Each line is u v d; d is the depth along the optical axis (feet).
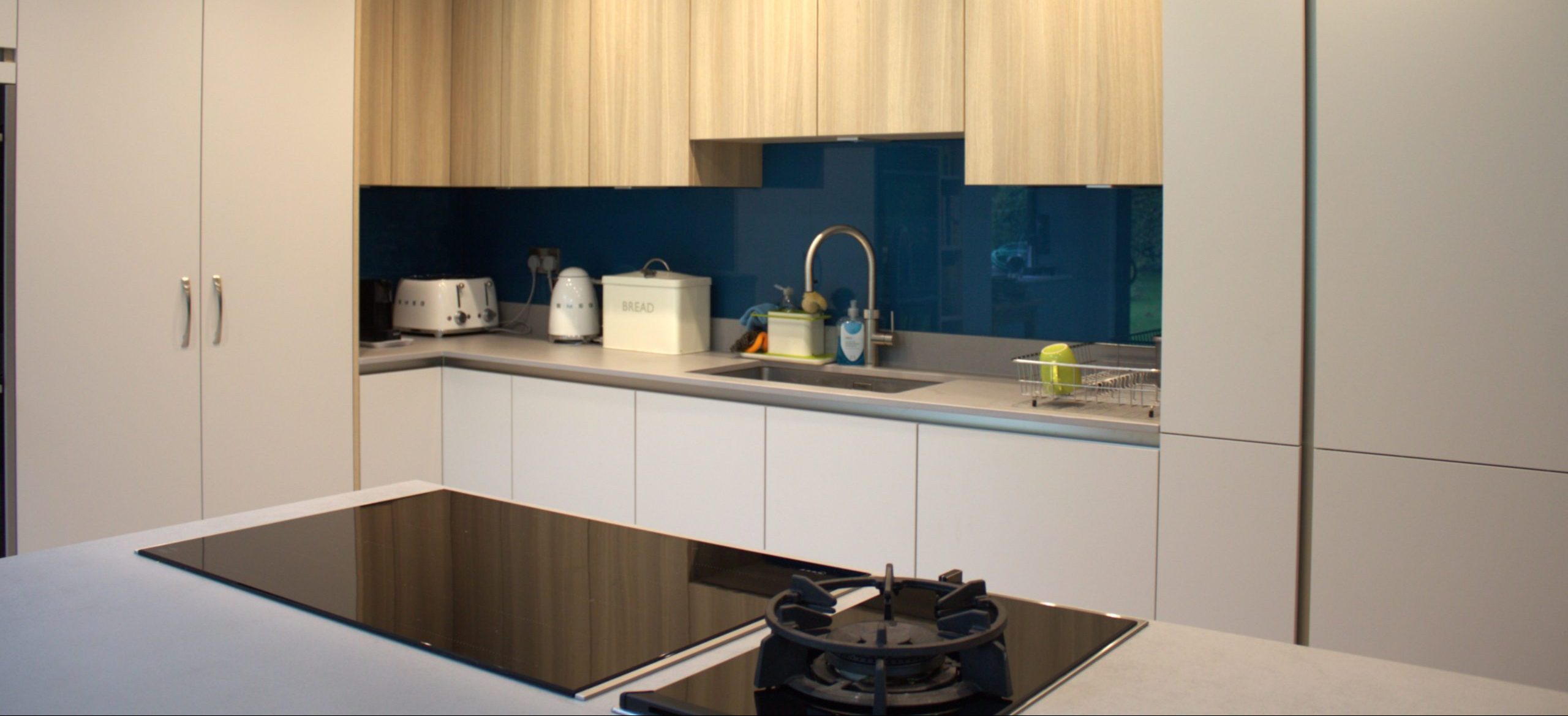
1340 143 7.88
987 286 11.39
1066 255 10.90
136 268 10.71
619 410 11.69
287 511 5.64
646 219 13.91
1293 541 8.15
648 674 3.50
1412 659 7.87
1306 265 8.10
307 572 4.51
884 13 10.39
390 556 4.78
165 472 11.03
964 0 9.91
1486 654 7.62
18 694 3.26
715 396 11.02
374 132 12.95
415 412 13.01
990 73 9.78
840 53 10.69
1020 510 9.25
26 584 4.35
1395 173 7.70
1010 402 9.62
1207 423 8.43
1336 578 8.11
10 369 10.03
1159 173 9.00
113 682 3.36
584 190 14.43
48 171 10.12
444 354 13.24
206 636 3.79
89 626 3.87
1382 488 7.90
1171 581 8.65
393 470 12.83
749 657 3.62
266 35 11.46
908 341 11.91
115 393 10.66
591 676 3.42
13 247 9.98
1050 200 10.95
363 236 14.52
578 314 13.79
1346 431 8.00
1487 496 7.54
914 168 11.73
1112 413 9.15
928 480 9.70
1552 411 7.29
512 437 12.63
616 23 12.25
